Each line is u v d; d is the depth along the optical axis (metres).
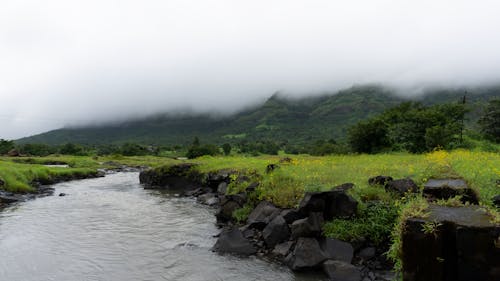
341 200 10.60
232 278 9.12
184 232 13.93
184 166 29.41
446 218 4.62
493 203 7.90
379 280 8.40
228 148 95.94
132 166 63.44
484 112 49.06
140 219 16.52
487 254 4.15
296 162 20.70
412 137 36.38
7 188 24.12
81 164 59.16
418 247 4.49
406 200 9.98
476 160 15.59
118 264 10.33
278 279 8.95
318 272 9.22
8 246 12.23
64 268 10.05
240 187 16.17
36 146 101.19
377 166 17.30
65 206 20.42
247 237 11.96
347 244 9.55
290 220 11.20
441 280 4.34
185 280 9.09
